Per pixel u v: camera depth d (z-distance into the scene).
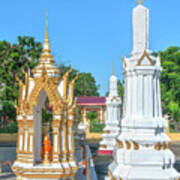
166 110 50.75
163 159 9.44
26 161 11.88
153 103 10.03
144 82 10.02
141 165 9.45
